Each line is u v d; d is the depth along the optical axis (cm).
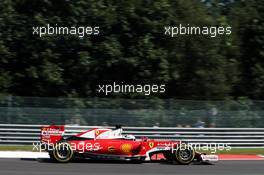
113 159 6656
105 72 9956
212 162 6969
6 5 9794
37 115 8862
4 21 9750
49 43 9750
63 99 9069
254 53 11294
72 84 9938
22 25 9800
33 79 9756
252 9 11538
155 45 10125
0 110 8738
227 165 6662
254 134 9350
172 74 10050
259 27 11300
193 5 10544
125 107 9300
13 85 9781
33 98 8938
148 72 9919
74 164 6366
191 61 10269
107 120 9094
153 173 5734
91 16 9869
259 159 7588
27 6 9875
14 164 6203
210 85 10362
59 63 9850
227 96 10606
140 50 9912
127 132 8981
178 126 9281
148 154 6638
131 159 6612
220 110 9388
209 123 9325
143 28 10025
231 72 10719
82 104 9219
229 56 10944
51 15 9838
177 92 10331
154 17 10125
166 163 6712
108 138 6594
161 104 9344
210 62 10369
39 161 6588
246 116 9444
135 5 10038
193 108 9350
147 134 9025
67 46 9844
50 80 9619
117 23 9994
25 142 8619
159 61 9956
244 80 11150
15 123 8781
